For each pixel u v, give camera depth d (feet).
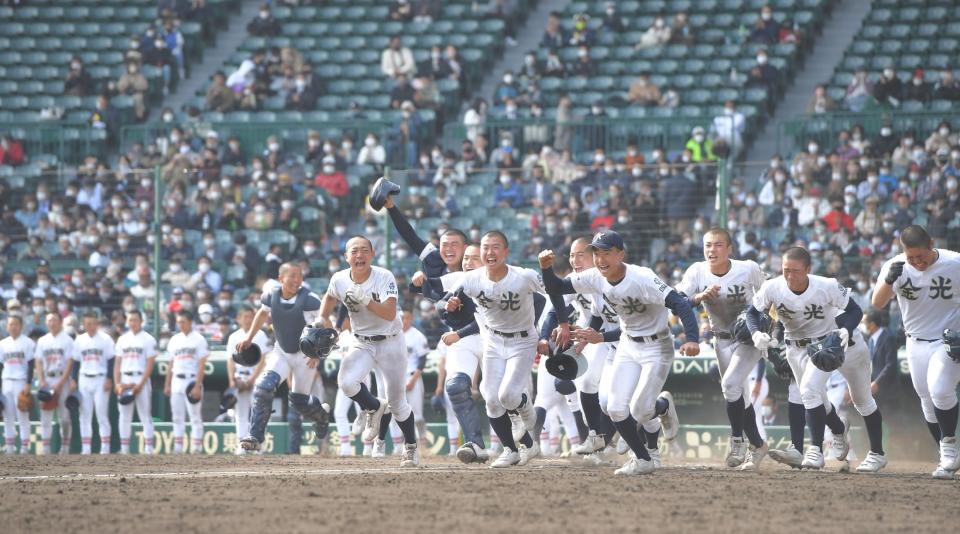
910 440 163.22
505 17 288.10
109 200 209.67
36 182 226.17
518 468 115.34
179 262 199.11
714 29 275.59
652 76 260.42
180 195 206.39
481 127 242.58
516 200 196.54
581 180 191.83
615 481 99.30
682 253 182.19
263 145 239.91
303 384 146.10
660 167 186.39
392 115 254.88
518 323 110.52
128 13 304.71
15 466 129.80
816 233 184.44
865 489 95.91
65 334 182.70
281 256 201.16
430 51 278.67
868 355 113.19
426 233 196.85
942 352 107.14
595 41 275.80
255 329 144.97
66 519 79.41
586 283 101.40
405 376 119.34
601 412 121.90
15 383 182.50
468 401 119.14
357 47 286.66
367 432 124.47
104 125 256.32
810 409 112.16
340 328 121.39
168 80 281.54
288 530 72.79
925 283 106.32
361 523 75.46
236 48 292.40
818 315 108.68
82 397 180.75
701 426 165.89
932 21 269.23
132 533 73.00
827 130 224.74
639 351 103.65
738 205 186.39
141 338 179.42
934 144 208.74
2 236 209.67
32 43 295.48
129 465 131.13
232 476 108.37
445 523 75.31
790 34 265.54
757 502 86.58
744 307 114.01
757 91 249.96
